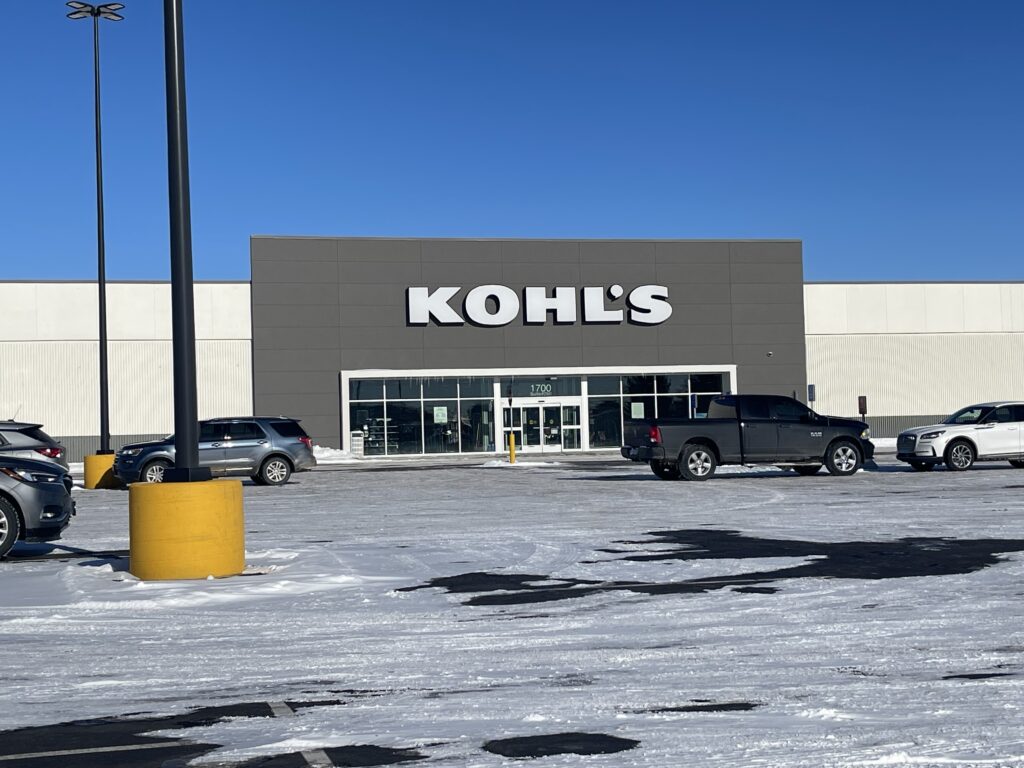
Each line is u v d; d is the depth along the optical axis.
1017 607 9.36
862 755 5.18
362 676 7.27
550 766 5.15
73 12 31.41
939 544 13.78
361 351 49.56
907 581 10.85
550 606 9.88
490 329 50.72
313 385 49.16
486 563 12.77
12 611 10.06
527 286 51.00
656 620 9.11
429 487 26.67
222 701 6.66
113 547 15.40
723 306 52.66
